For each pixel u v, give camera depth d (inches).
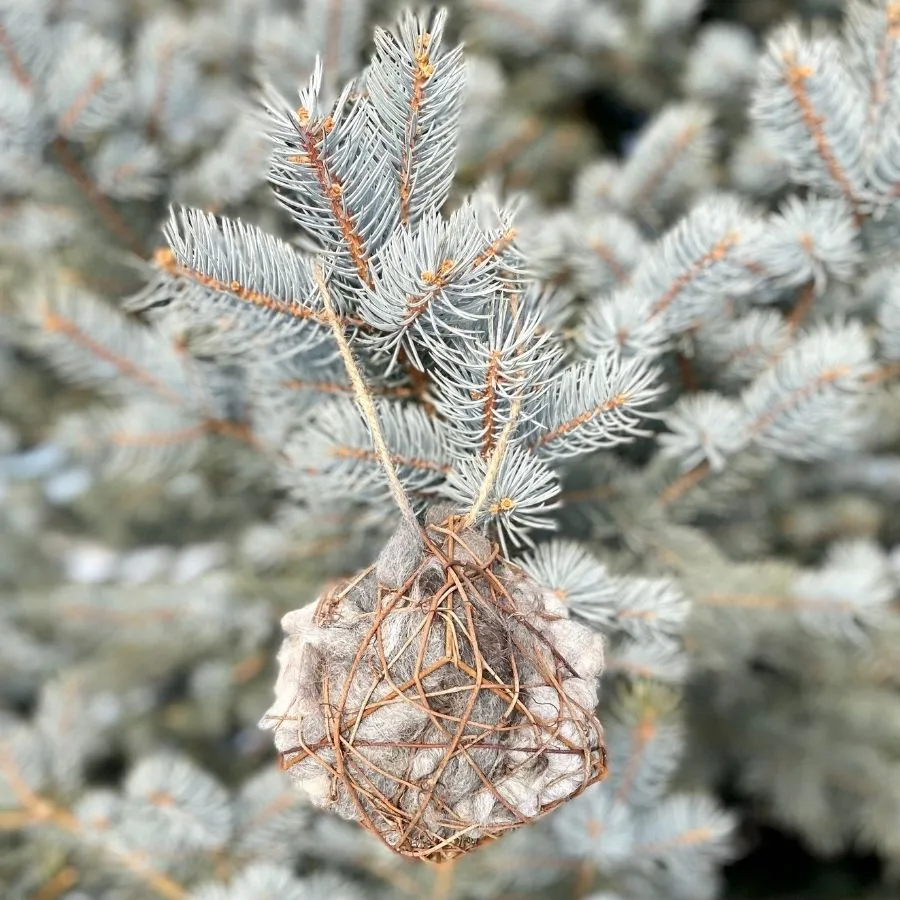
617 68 31.9
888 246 20.7
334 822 24.2
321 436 17.3
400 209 15.9
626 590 17.7
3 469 36.2
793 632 25.5
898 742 29.6
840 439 21.4
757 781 31.3
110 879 24.5
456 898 22.9
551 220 23.8
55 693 28.3
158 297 17.3
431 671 14.1
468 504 16.1
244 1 28.3
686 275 18.7
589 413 16.3
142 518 34.1
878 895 34.9
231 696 30.4
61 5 28.0
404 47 14.6
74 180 23.8
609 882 24.2
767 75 19.0
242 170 23.4
